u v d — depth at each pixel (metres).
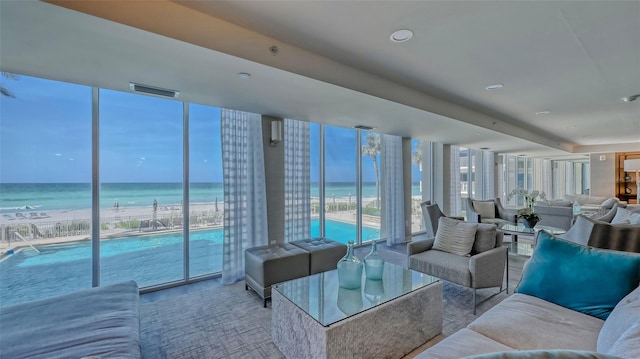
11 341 1.50
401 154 5.59
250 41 2.08
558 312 1.68
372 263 2.41
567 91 3.38
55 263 2.83
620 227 2.53
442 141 6.11
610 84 3.12
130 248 3.23
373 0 1.71
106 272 3.10
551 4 1.73
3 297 2.64
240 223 3.65
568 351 0.73
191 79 2.45
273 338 2.19
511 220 5.45
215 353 2.07
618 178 7.84
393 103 3.18
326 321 1.71
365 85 2.84
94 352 1.41
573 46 2.26
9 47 1.85
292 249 3.26
